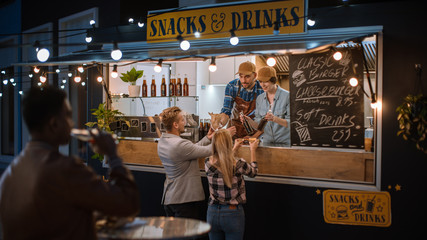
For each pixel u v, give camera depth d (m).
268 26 4.16
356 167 3.92
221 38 4.36
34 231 1.65
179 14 4.57
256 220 4.33
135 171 5.09
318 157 4.06
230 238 3.55
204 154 3.90
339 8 3.93
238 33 4.29
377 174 3.80
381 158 3.78
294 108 4.24
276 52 4.12
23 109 1.76
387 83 3.76
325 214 4.01
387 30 3.76
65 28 7.36
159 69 4.55
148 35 4.79
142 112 5.23
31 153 1.72
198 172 4.02
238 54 4.29
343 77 4.00
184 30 4.55
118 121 5.14
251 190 4.35
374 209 3.82
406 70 3.71
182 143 3.89
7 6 9.09
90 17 6.73
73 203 1.67
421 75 3.66
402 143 3.72
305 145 4.19
